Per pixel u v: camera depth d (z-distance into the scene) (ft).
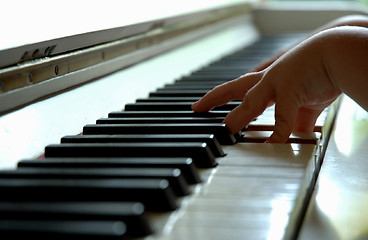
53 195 1.34
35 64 1.77
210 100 1.96
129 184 1.35
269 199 1.39
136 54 2.56
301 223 1.48
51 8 2.02
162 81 2.60
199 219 1.31
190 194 1.42
